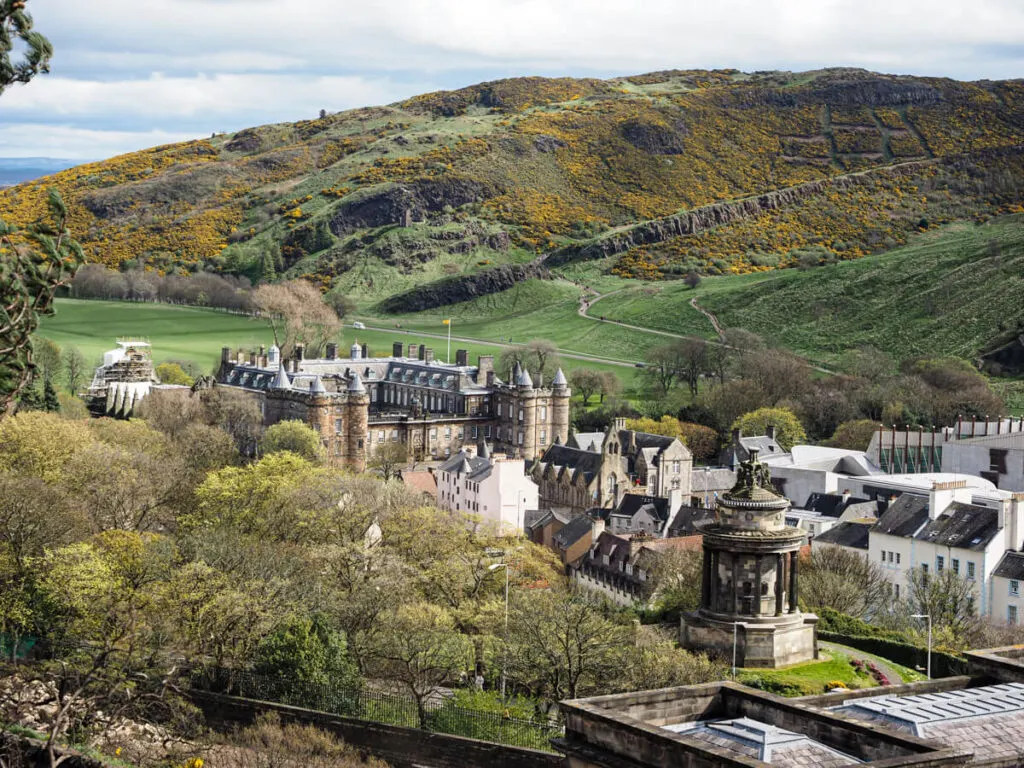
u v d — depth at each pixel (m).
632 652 110.19
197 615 113.88
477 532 188.88
